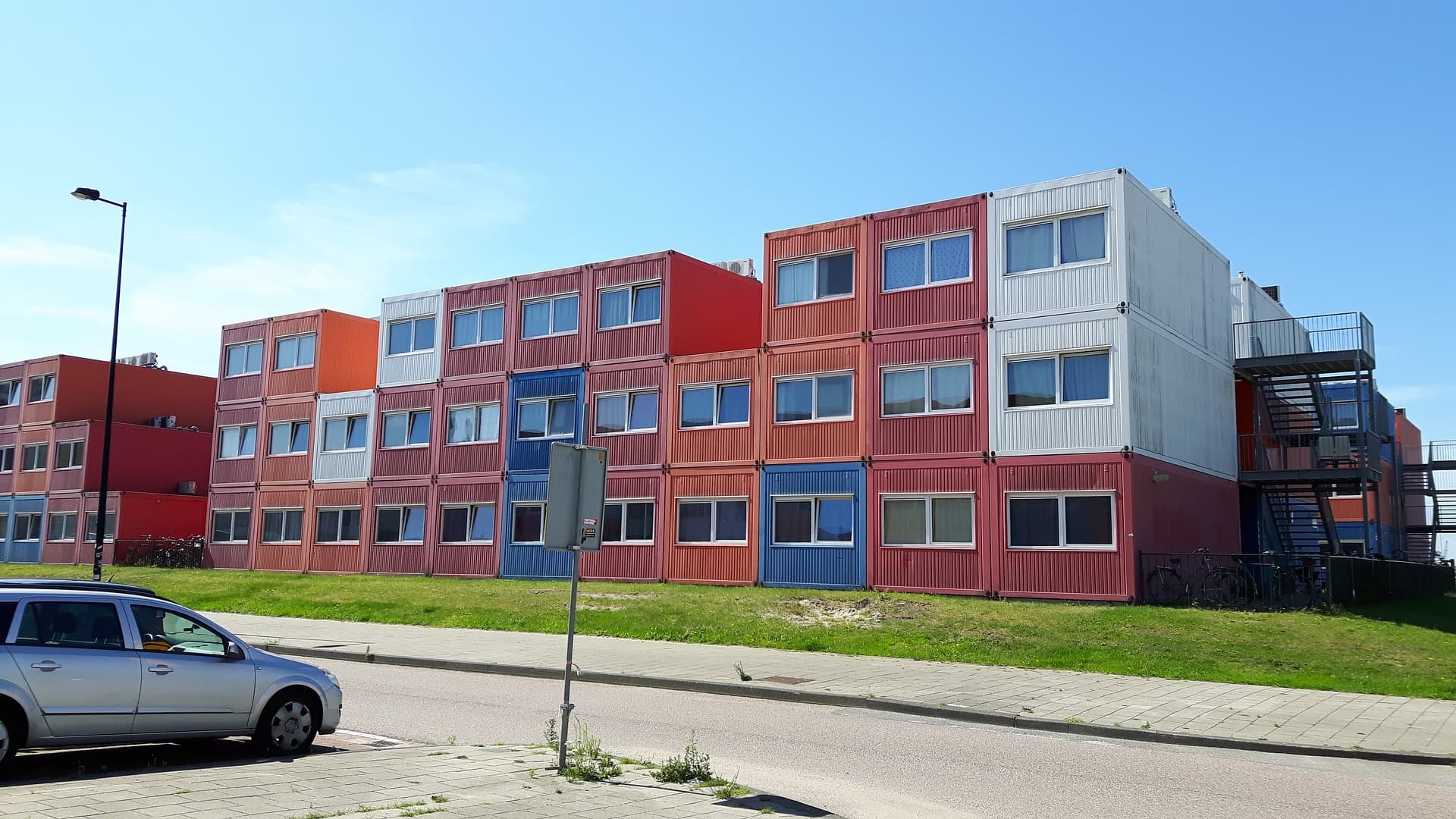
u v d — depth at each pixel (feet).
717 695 50.55
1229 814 28.48
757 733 40.27
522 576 115.34
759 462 100.17
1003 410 87.35
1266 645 63.10
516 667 57.98
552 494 31.96
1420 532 165.17
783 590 92.12
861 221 96.94
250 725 34.09
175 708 32.45
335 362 141.69
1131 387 82.64
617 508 109.70
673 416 106.63
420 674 57.62
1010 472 86.28
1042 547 84.17
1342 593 80.38
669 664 58.29
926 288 92.68
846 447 95.30
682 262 110.42
